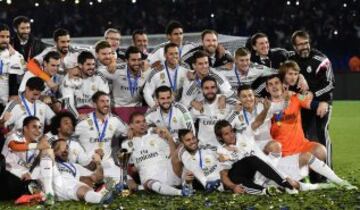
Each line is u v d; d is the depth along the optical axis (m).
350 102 30.53
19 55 12.46
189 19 37.44
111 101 12.56
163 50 13.02
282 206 9.17
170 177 11.02
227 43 17.88
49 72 11.90
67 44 12.55
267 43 12.28
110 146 11.31
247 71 12.05
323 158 11.07
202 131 11.49
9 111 11.27
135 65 12.25
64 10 36.22
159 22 37.00
